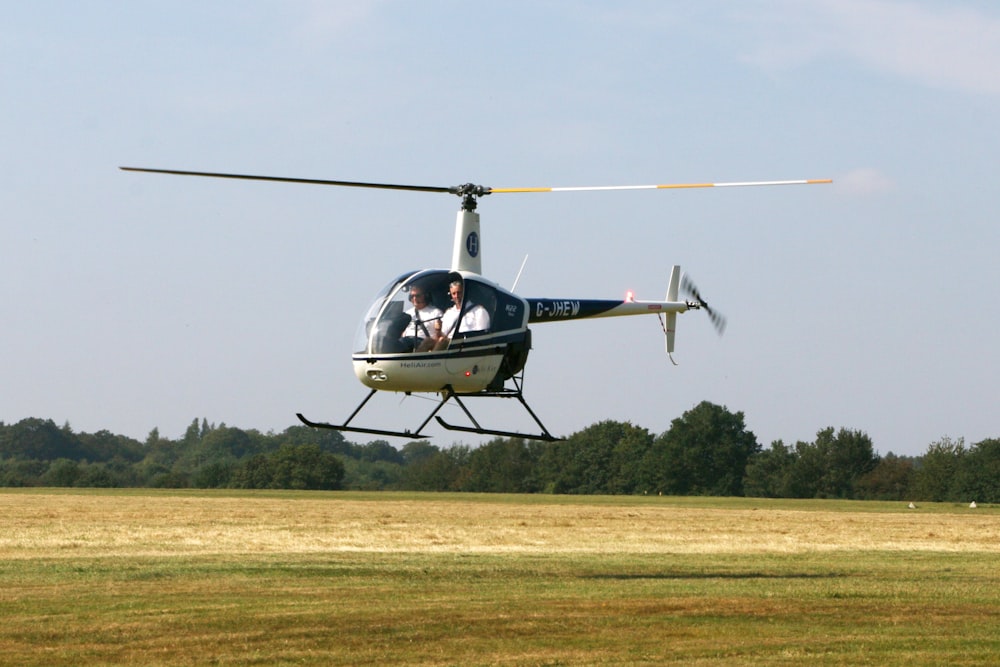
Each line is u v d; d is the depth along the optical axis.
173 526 118.19
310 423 58.59
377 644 44.59
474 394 61.47
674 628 48.59
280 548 90.56
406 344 57.19
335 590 59.84
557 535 112.88
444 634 46.56
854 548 99.12
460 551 89.94
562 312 67.38
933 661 42.31
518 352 61.12
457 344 57.94
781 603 55.84
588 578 68.25
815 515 180.25
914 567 78.75
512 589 61.25
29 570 68.62
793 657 42.88
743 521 152.62
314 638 45.53
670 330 83.00
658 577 69.75
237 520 132.25
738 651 43.94
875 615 52.69
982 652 44.00
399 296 58.09
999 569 78.06
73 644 44.19
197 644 44.28
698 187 58.88
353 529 117.19
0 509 151.25
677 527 131.88
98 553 82.81
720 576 70.88
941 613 53.47
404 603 54.75
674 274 83.25
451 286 58.69
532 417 62.44
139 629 47.03
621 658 42.56
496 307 59.62
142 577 65.38
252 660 41.66
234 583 62.97
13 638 45.22
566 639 45.97
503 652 43.41
